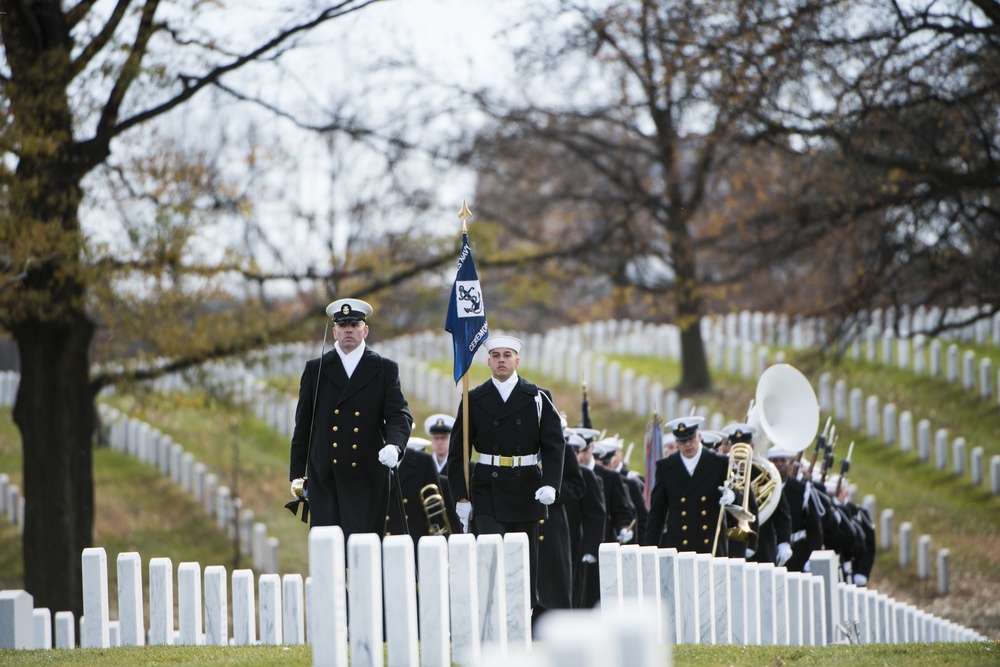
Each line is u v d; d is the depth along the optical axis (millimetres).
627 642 9664
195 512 67125
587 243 79562
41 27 45938
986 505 64438
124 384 50781
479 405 25312
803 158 60906
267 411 83375
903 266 57656
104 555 23297
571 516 29984
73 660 20766
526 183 88938
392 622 16000
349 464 24078
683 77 61531
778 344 92875
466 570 16812
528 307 124000
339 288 63531
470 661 16750
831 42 53531
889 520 59969
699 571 24344
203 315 51812
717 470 30844
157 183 48875
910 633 38625
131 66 45844
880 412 76938
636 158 85438
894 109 51875
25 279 45969
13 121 41969
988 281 56594
